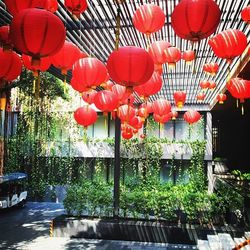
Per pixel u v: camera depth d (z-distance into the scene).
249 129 16.17
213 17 3.37
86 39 7.44
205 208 10.89
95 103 5.66
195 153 16.81
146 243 10.38
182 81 11.45
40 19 3.05
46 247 9.84
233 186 12.16
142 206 11.49
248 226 9.81
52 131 18.33
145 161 17.31
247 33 6.32
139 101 14.36
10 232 11.77
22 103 17.84
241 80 5.90
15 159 18.39
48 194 18.55
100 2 5.68
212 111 16.38
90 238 10.88
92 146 18.02
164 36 7.06
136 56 3.68
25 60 4.09
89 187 13.12
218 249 8.05
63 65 4.35
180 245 10.16
